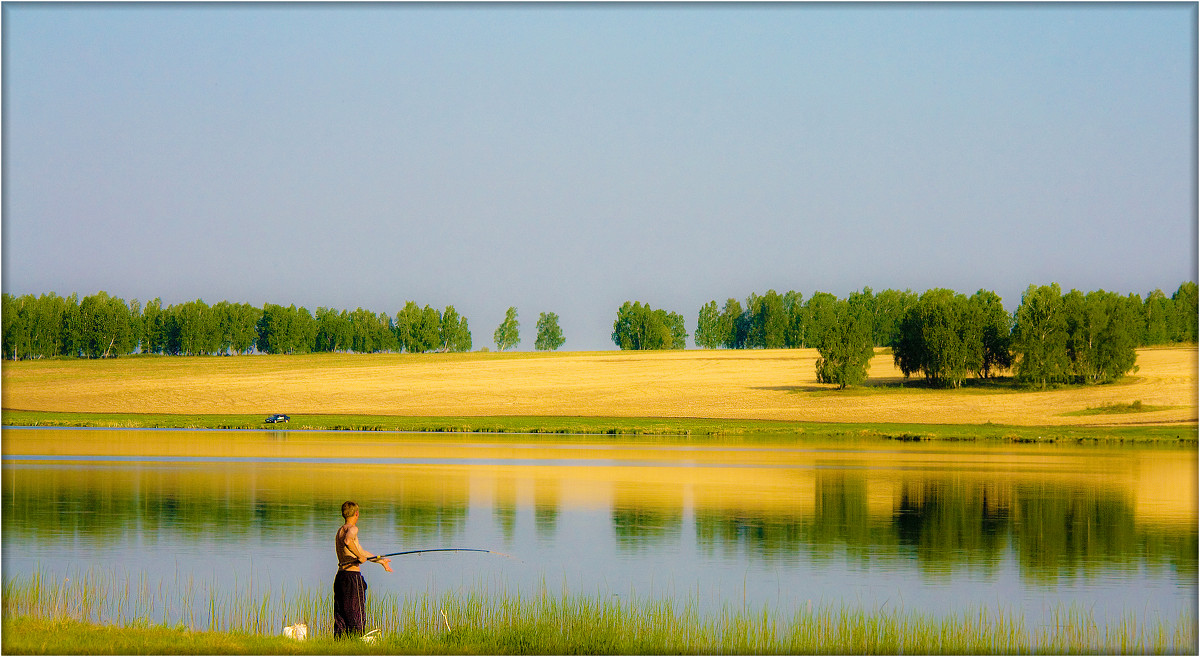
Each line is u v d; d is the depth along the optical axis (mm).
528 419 181375
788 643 32281
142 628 30812
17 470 85875
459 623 34469
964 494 72875
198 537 51750
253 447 116750
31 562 45062
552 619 34406
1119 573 44875
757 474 87688
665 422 173875
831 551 50094
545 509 64062
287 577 42594
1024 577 44031
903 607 38688
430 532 54812
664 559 48031
